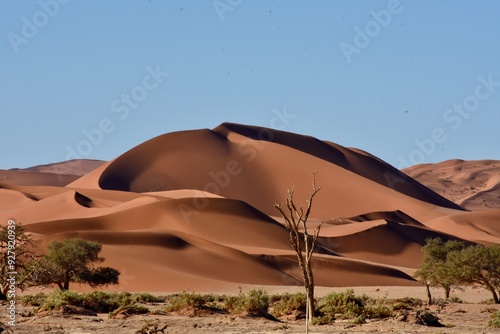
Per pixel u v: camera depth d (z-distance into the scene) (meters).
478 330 31.16
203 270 112.88
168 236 120.69
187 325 30.83
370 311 35.62
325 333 28.47
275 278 117.12
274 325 31.34
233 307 37.84
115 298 49.84
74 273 77.06
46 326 30.33
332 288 99.44
